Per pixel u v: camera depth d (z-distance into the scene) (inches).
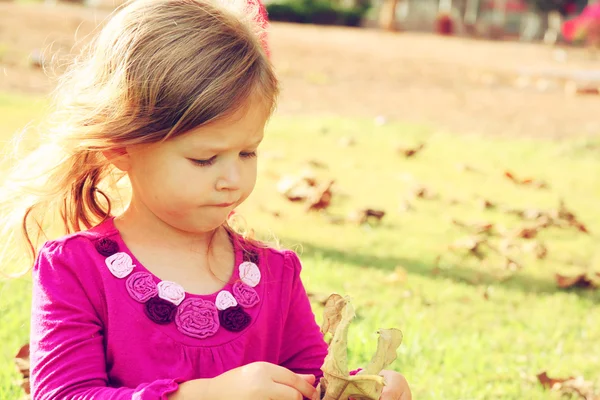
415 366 138.9
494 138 428.5
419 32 1515.7
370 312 160.4
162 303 80.7
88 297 80.6
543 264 212.5
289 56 698.8
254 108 78.7
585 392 132.0
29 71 473.7
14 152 101.4
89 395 75.2
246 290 86.0
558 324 167.3
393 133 410.3
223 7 84.3
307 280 157.9
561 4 1481.3
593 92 634.8
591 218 263.9
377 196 276.8
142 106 76.9
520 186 309.7
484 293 181.2
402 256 207.3
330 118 445.1
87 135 79.3
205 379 75.8
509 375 138.7
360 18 1369.3
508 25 1592.0
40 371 78.0
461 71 727.7
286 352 93.0
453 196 284.7
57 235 95.3
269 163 315.6
